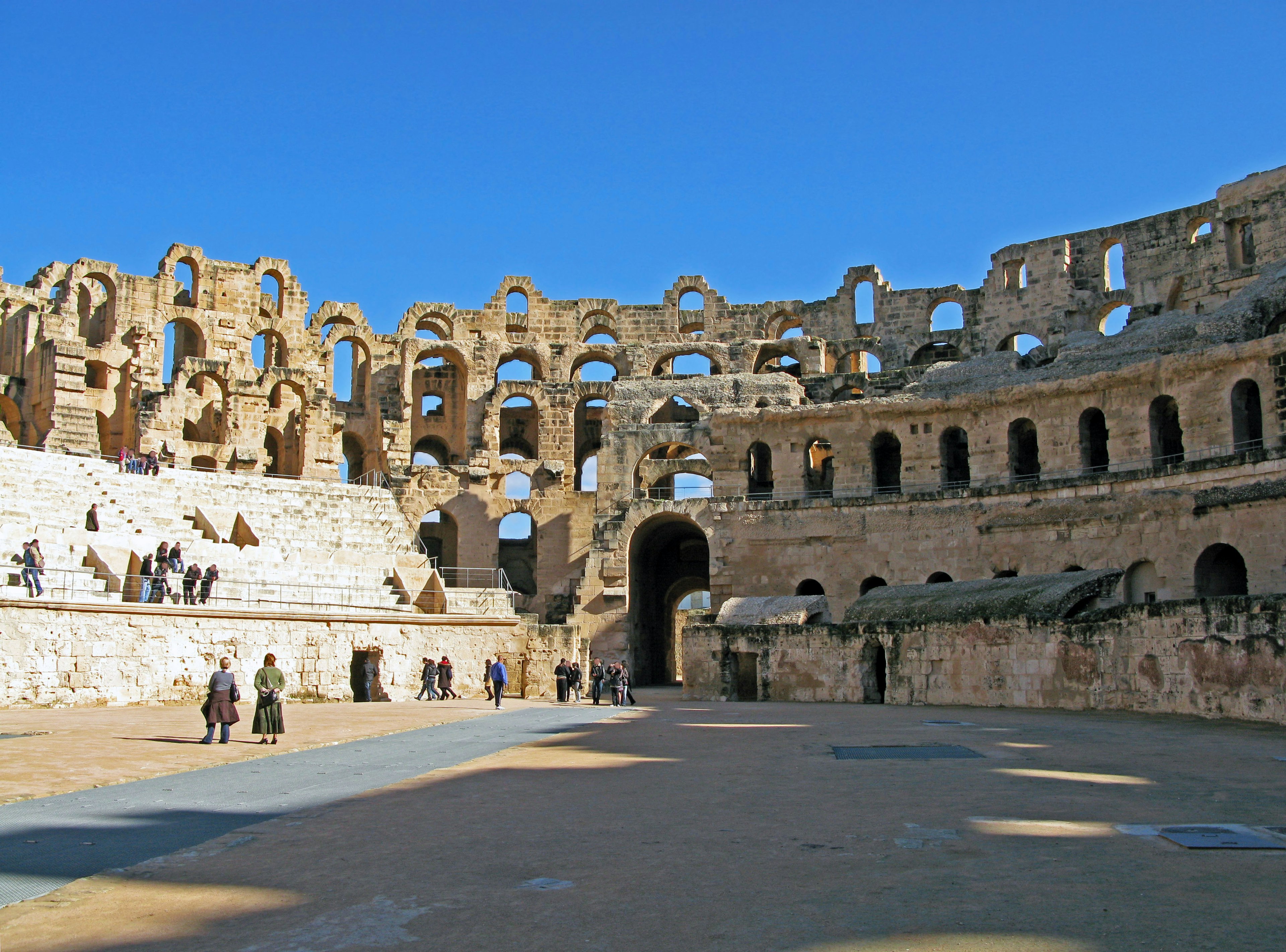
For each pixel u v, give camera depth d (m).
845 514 58.94
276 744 24.56
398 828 14.23
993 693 35.56
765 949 8.94
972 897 10.20
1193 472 48.66
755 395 66.62
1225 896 10.07
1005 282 72.88
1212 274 64.00
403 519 59.81
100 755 21.86
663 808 15.51
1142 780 17.33
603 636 59.94
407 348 71.19
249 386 66.94
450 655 48.47
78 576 41.41
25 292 67.56
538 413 71.12
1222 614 27.33
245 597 46.53
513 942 9.27
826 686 41.53
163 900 10.82
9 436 63.03
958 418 58.97
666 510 61.28
